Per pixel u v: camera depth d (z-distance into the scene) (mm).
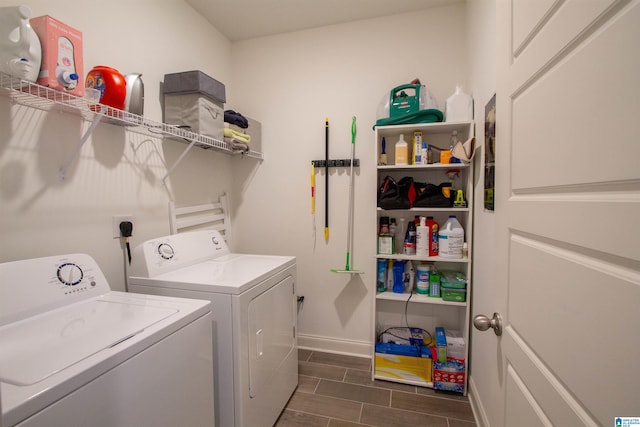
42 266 1014
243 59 2422
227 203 2354
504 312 835
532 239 685
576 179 515
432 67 2041
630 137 401
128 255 1455
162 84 1717
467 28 1923
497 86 884
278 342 1574
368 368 2064
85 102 1110
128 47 1496
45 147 1143
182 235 1669
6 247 1033
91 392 674
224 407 1239
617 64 426
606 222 443
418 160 1890
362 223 2213
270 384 1482
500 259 863
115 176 1433
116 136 1436
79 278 1098
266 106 2387
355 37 2180
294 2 1956
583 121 498
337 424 1544
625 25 413
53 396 600
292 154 2342
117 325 884
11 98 1028
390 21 2109
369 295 2219
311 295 2340
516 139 759
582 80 502
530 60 682
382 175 2150
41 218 1131
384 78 2131
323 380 1923
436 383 1804
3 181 1024
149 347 824
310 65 2279
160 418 859
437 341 1847
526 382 693
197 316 1020
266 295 1448
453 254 1822
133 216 1532
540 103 640
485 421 1430
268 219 2414
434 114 1821
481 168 1590
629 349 398
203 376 1048
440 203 1852
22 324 888
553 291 586
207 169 2145
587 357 481
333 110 2244
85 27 1280
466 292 1813
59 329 857
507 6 815
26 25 883
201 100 1643
